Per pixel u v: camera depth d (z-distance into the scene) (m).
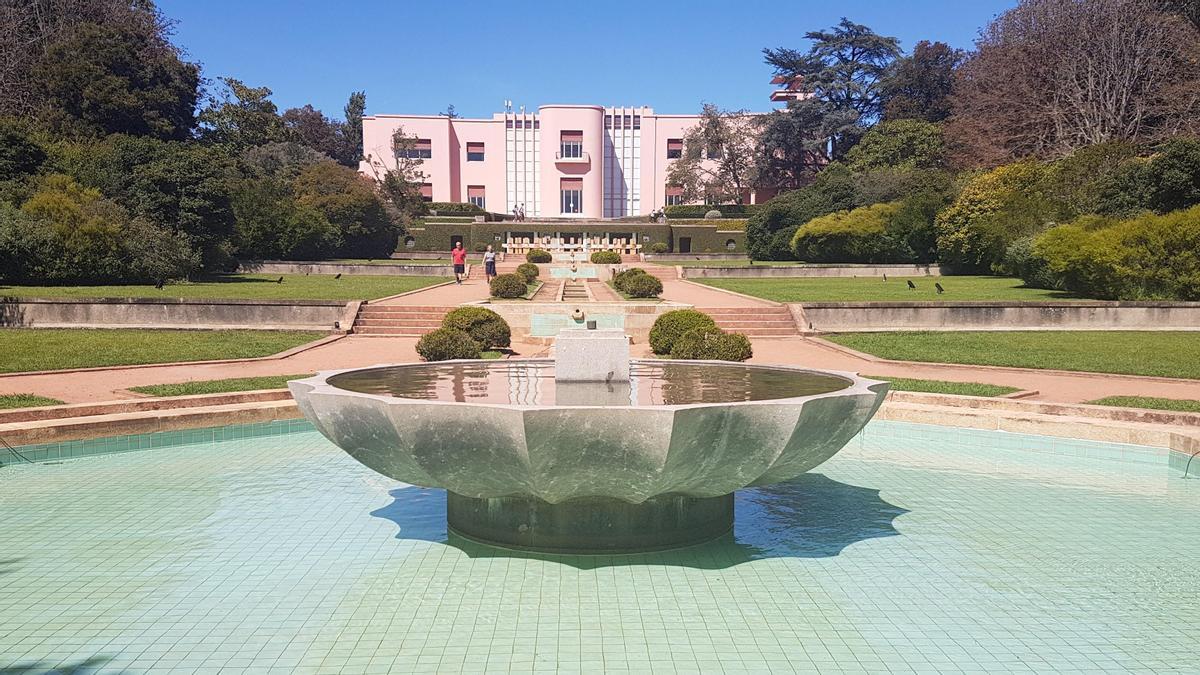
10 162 28.81
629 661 3.86
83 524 6.00
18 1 42.06
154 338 16.89
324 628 4.21
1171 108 35.19
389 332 18.50
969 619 4.38
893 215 40.59
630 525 5.27
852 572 5.08
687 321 14.18
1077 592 4.77
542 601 4.56
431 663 3.82
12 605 4.50
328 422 5.15
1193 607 4.55
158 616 4.36
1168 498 6.89
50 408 8.84
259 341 16.73
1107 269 22.31
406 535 5.75
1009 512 6.46
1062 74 38.81
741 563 5.21
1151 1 37.47
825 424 4.91
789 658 3.90
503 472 4.75
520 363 7.94
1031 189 31.33
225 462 8.07
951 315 19.31
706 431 4.52
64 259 24.86
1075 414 9.45
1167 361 13.82
